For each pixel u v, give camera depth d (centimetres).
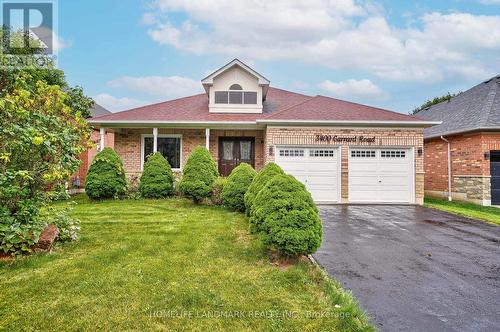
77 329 295
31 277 405
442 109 1827
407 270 482
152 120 1348
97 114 2253
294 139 1275
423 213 1026
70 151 560
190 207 992
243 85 1521
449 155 1430
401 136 1273
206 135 1372
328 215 984
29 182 532
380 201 1276
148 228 692
